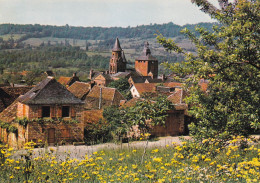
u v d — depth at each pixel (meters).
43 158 12.95
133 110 25.36
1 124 38.69
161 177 10.98
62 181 10.58
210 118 14.89
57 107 37.00
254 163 10.35
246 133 15.02
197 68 14.29
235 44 14.28
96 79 137.75
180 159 14.99
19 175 10.70
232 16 14.80
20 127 36.91
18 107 37.94
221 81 14.73
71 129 37.53
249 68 14.69
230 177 10.38
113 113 38.28
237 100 14.62
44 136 36.44
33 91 37.41
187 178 10.20
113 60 165.62
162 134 38.62
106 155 18.47
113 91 63.34
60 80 108.50
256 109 13.61
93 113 42.84
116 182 10.80
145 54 170.00
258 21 13.63
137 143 32.03
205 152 14.72
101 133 37.72
